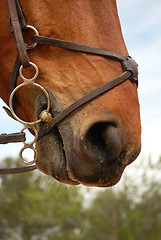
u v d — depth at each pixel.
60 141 1.90
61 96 1.90
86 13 1.97
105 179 1.82
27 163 1.92
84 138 1.78
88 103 1.84
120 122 1.83
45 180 2.20
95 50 1.92
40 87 1.88
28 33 1.96
